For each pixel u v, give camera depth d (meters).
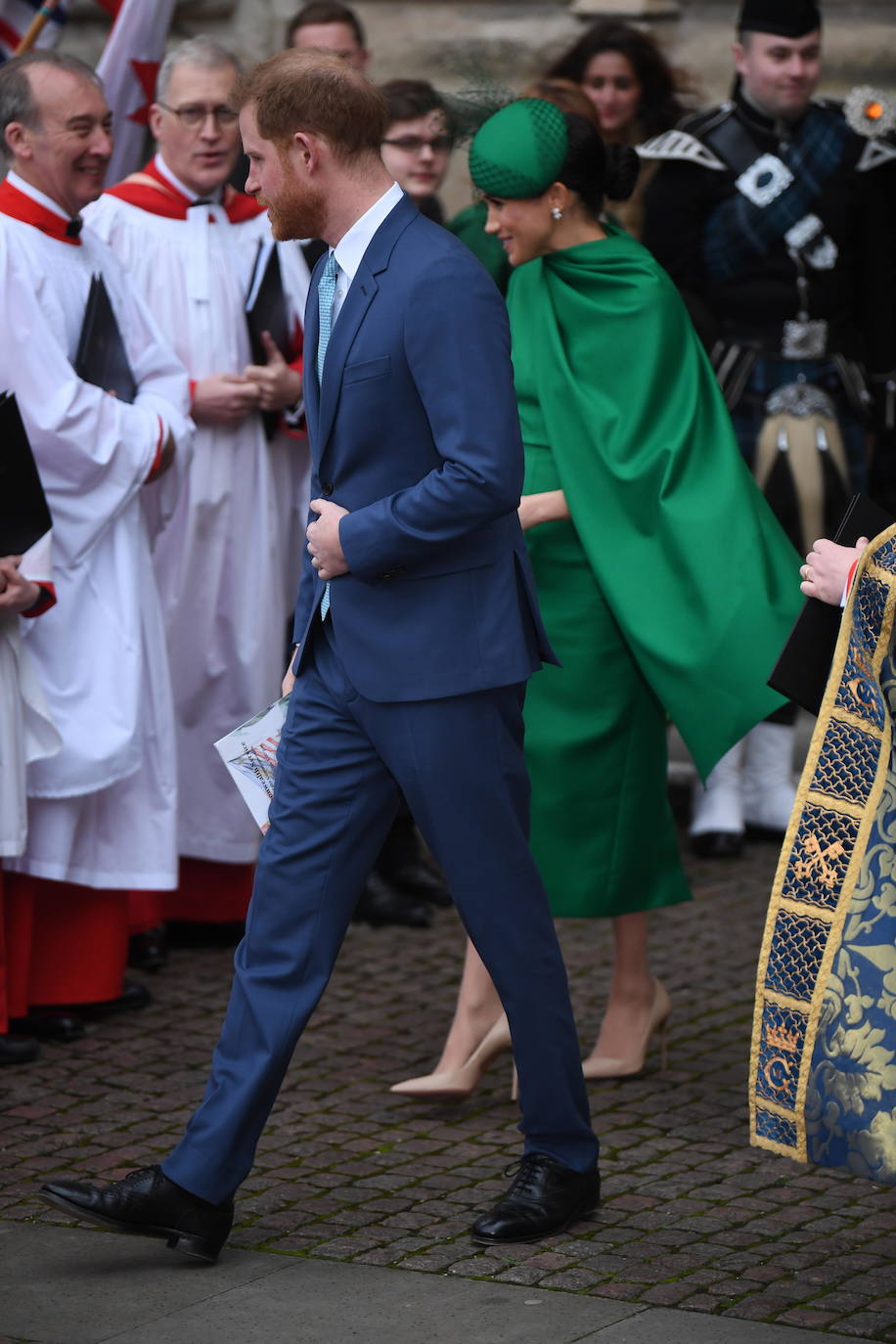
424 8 30.91
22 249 17.95
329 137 12.88
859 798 12.03
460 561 13.11
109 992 18.97
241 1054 13.37
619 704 16.59
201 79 20.36
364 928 22.25
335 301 13.29
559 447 16.34
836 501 23.80
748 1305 12.84
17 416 16.66
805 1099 12.13
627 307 16.27
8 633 17.41
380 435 13.00
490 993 16.75
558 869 16.75
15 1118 16.47
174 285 20.64
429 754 13.15
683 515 16.09
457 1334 12.38
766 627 15.86
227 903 21.61
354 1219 14.37
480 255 20.09
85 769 18.06
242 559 21.03
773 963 12.24
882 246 23.78
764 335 23.69
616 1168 15.39
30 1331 12.42
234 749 14.05
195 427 19.83
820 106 23.67
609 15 29.88
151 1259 13.64
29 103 17.83
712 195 23.59
